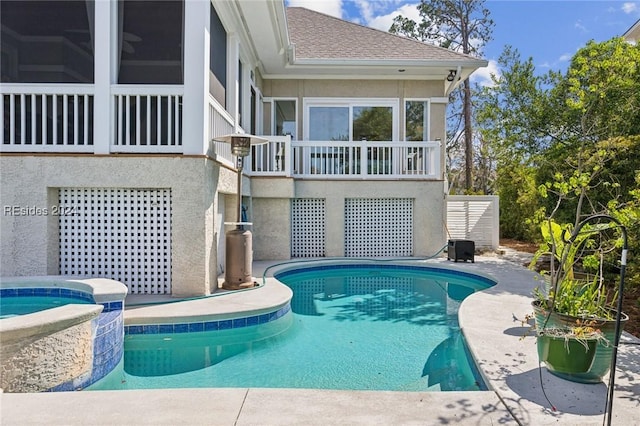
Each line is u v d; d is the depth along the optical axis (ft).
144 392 9.61
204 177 19.52
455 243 32.86
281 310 18.72
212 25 22.76
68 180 19.42
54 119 19.65
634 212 12.44
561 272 11.34
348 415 8.56
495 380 10.36
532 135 31.86
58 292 17.21
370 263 33.19
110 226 20.10
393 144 34.99
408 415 8.60
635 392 9.73
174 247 19.52
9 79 20.34
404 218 36.17
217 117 22.72
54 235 19.72
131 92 19.77
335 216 34.91
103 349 12.89
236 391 9.67
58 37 20.29
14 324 10.16
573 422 8.39
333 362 13.97
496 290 21.52
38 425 8.08
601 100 22.06
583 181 11.23
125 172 19.51
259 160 34.60
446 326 18.31
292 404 9.02
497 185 61.21
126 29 20.61
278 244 33.14
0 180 19.15
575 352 10.07
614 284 20.51
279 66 35.42
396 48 38.68
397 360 14.14
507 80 32.73
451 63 34.47
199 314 16.34
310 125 38.40
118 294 14.40
